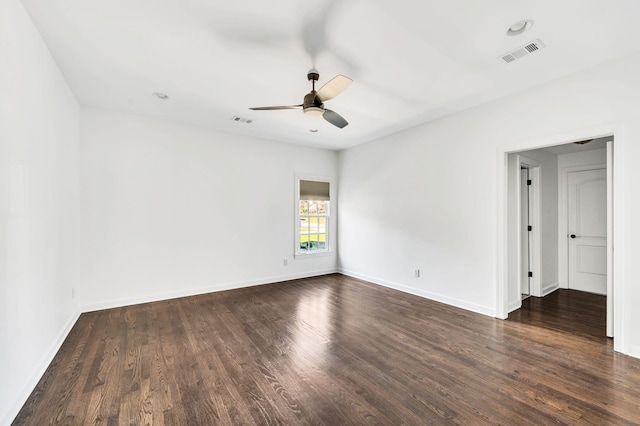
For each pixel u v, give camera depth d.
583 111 2.81
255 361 2.48
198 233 4.55
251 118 4.17
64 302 2.92
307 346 2.76
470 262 3.78
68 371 2.30
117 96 3.43
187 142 4.45
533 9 1.99
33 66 2.14
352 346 2.76
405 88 3.20
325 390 2.07
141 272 4.08
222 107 3.76
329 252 6.11
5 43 1.73
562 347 2.72
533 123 3.16
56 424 1.74
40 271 2.26
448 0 1.90
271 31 2.23
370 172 5.38
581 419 1.77
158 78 2.99
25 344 1.98
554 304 4.05
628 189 2.55
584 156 4.70
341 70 2.81
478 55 2.56
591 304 4.05
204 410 1.86
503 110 3.42
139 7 1.98
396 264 4.84
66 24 2.15
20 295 1.91
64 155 2.97
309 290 4.79
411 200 4.57
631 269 2.54
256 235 5.14
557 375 2.25
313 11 2.01
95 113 3.77
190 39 2.34
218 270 4.74
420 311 3.75
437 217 4.18
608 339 2.89
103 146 3.82
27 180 2.03
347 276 5.85
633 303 2.54
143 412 1.84
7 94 1.76
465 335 3.00
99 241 3.78
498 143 3.47
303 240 5.82
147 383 2.15
